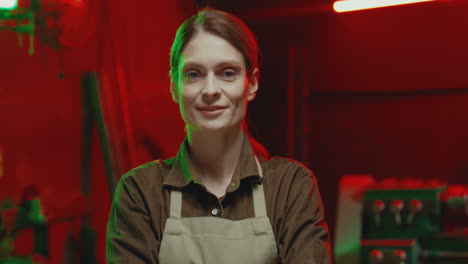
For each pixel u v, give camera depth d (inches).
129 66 146.7
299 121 205.9
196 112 50.8
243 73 51.2
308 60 207.8
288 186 52.5
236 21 51.7
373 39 199.6
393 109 200.4
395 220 96.6
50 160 119.0
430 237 94.3
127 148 136.3
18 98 110.9
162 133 160.2
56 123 121.0
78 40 127.9
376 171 203.5
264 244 50.6
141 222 51.7
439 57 192.7
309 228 50.8
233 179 52.0
